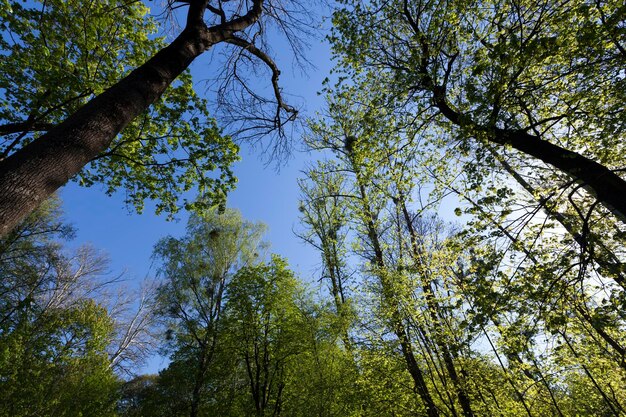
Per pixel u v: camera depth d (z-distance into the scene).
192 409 10.78
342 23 6.32
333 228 12.66
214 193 7.88
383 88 6.97
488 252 5.14
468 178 4.94
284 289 10.73
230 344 10.71
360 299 9.01
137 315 19.22
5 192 2.05
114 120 2.85
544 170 6.02
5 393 9.33
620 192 4.43
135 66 7.62
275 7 6.23
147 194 8.12
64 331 11.77
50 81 6.11
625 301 4.05
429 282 7.86
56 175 2.35
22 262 12.85
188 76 7.32
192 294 13.51
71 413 10.69
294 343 10.23
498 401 7.84
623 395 7.84
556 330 4.68
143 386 19.91
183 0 4.20
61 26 6.41
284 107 6.38
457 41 6.08
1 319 10.78
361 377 8.62
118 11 6.66
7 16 5.59
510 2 4.82
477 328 4.88
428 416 7.91
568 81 5.22
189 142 7.61
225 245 14.43
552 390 8.09
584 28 4.08
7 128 6.13
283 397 10.13
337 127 9.74
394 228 9.62
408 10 6.49
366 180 7.52
